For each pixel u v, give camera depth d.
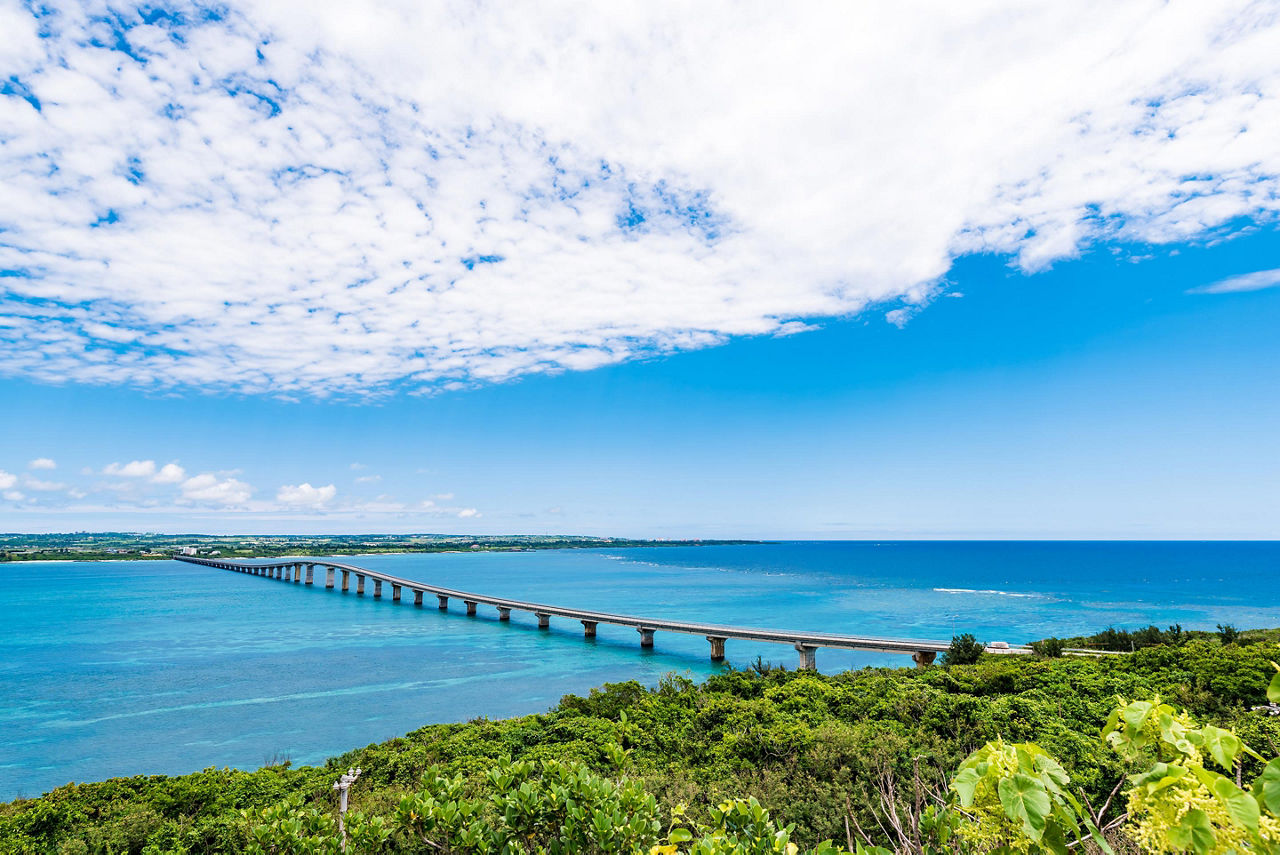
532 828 6.24
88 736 37.09
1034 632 77.62
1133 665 25.20
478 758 20.27
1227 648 25.72
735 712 22.64
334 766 22.59
